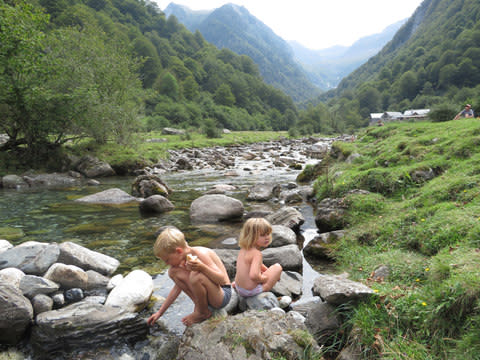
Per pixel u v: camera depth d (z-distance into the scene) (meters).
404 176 6.17
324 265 4.46
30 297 3.30
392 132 11.05
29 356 2.65
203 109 103.19
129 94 20.66
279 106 157.12
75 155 15.13
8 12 12.16
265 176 13.78
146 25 160.25
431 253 3.57
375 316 2.57
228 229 6.20
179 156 22.22
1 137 17.08
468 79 125.69
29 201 8.72
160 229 6.12
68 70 14.67
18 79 12.77
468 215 3.71
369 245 4.54
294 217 6.15
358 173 7.23
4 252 4.02
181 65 132.38
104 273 4.15
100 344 2.76
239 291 3.25
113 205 8.31
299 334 2.36
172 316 3.19
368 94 162.25
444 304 2.27
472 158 5.62
